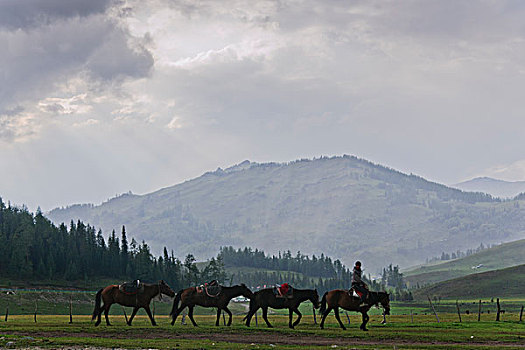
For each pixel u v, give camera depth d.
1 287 149.75
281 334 39.75
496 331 43.53
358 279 43.84
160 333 39.72
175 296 45.88
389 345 34.97
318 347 33.44
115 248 199.62
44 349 32.09
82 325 45.09
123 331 40.50
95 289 169.12
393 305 189.62
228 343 34.69
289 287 44.84
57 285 166.38
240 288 45.72
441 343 36.75
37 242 183.00
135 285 44.66
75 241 194.50
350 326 47.22
